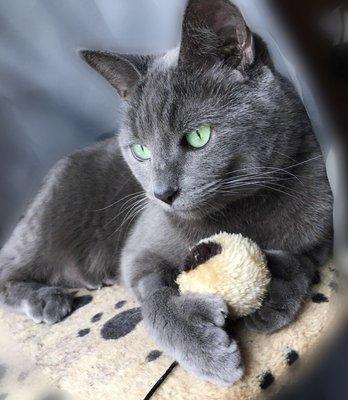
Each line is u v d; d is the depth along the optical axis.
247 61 0.29
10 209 0.54
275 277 0.29
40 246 0.42
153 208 0.35
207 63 0.29
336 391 0.28
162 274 0.33
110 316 0.35
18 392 0.30
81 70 0.50
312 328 0.28
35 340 0.35
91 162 0.43
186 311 0.27
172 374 0.27
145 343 0.30
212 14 0.28
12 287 0.40
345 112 0.25
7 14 0.48
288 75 0.31
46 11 0.48
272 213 0.31
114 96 0.51
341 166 0.28
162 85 0.29
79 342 0.33
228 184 0.29
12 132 0.52
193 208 0.29
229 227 0.31
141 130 0.31
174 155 0.28
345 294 0.30
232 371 0.25
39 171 0.53
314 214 0.31
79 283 0.43
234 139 0.28
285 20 0.25
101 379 0.28
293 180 0.30
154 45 0.47
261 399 0.26
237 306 0.27
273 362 0.26
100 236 0.42
